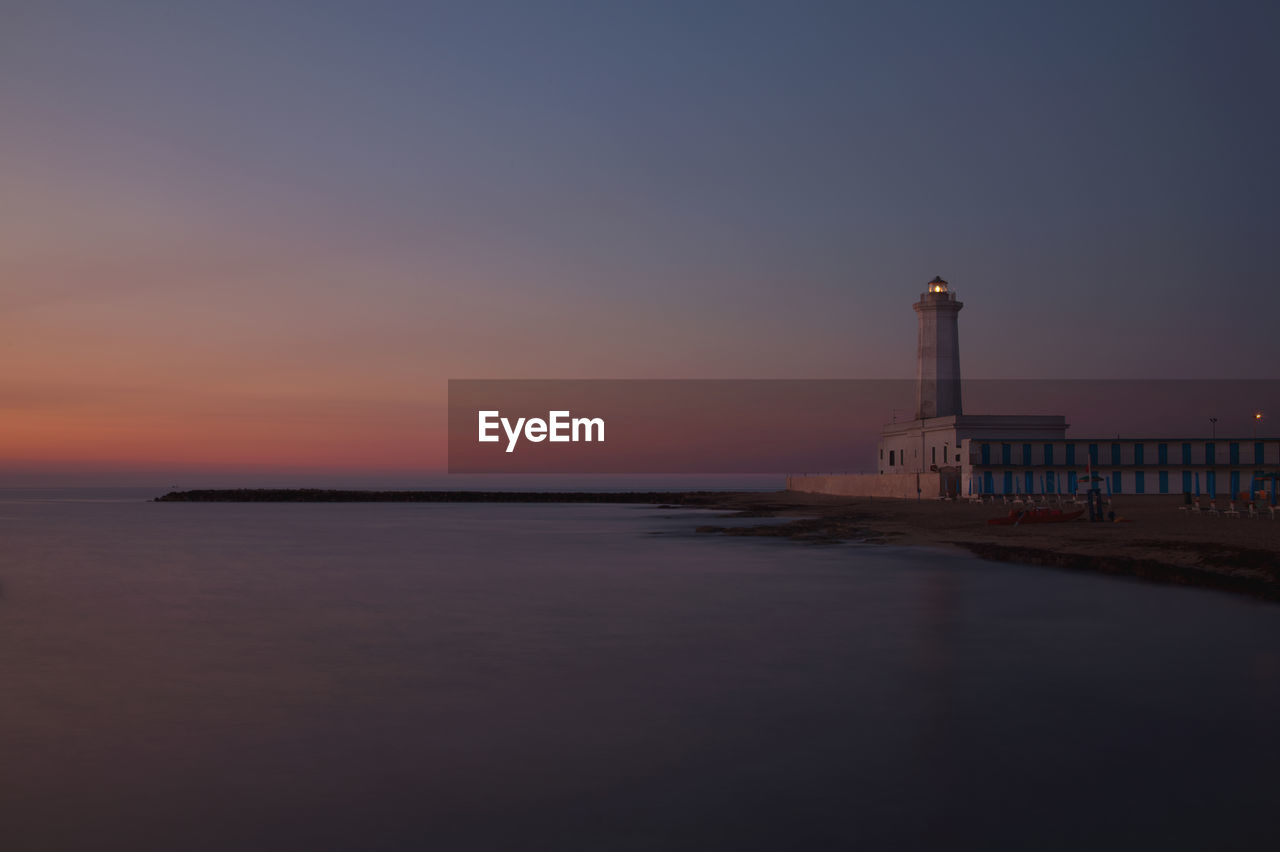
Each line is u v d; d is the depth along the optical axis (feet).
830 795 34.86
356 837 31.19
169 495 485.97
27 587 99.30
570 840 30.94
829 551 131.95
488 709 47.11
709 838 31.09
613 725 44.04
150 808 33.76
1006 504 210.59
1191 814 32.86
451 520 260.21
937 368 302.04
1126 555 104.83
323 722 44.80
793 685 51.57
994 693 49.26
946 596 84.12
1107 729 42.65
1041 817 32.71
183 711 46.91
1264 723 43.47
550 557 132.98
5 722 44.98
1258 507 167.02
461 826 32.09
